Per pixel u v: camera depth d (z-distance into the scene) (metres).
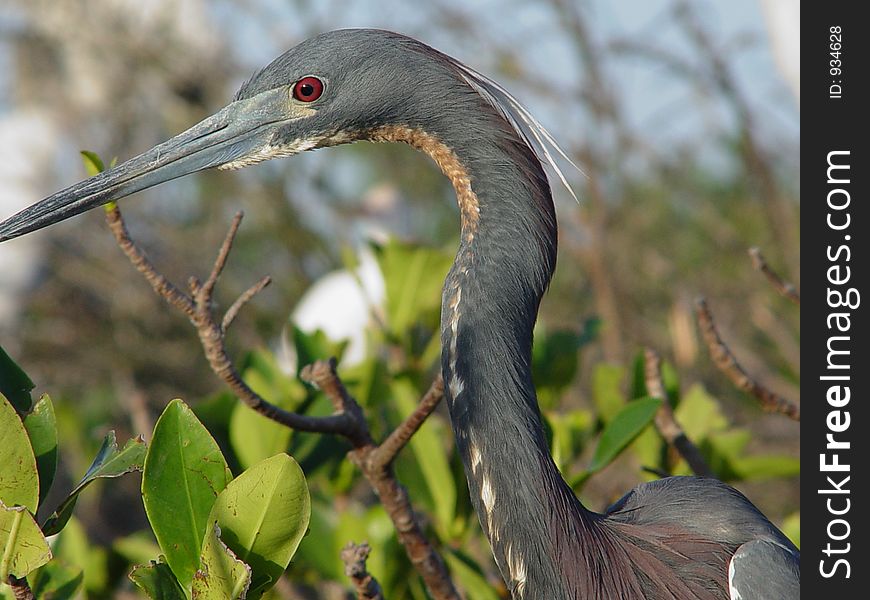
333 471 7.34
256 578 4.78
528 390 5.52
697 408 7.86
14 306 16.20
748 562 5.42
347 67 5.89
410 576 6.80
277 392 7.65
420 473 7.15
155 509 4.84
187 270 16.42
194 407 7.10
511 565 5.48
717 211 16.27
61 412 10.93
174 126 18.33
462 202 5.77
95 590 7.42
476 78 5.93
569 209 14.66
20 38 18.50
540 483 5.41
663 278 15.13
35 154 18.22
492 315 5.55
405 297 8.85
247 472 4.63
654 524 5.86
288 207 16.95
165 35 17.80
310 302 15.58
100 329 15.92
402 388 7.64
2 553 4.58
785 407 6.89
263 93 6.08
